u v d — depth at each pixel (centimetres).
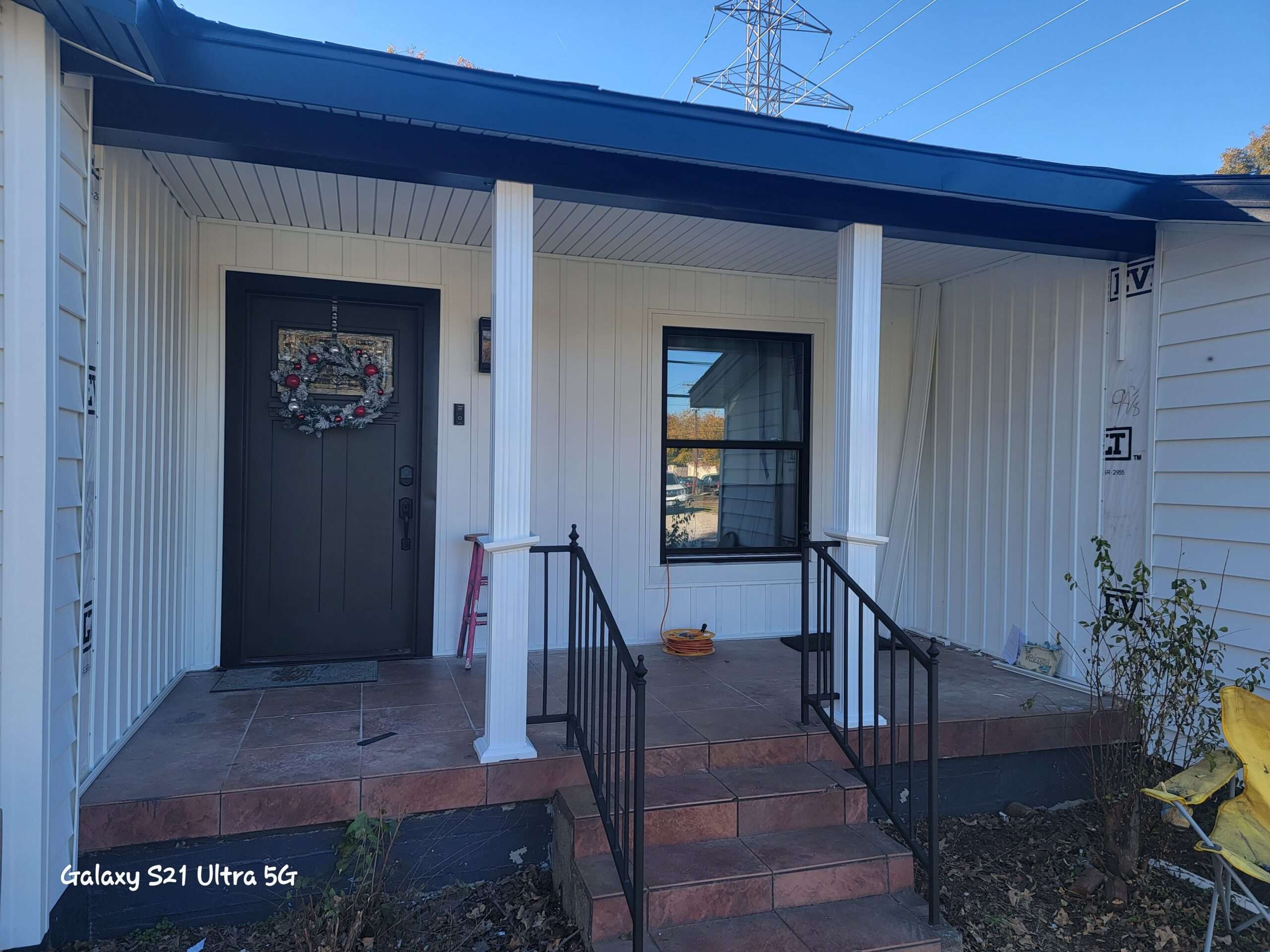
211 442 434
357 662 457
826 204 364
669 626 532
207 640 436
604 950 260
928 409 577
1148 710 362
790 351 568
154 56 240
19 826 230
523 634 319
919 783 370
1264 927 305
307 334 454
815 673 455
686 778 331
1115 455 437
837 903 293
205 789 279
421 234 454
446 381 473
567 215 424
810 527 563
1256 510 369
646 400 524
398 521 471
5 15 223
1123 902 315
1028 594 489
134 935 274
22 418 228
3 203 226
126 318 314
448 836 309
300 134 289
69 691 250
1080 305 461
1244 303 376
